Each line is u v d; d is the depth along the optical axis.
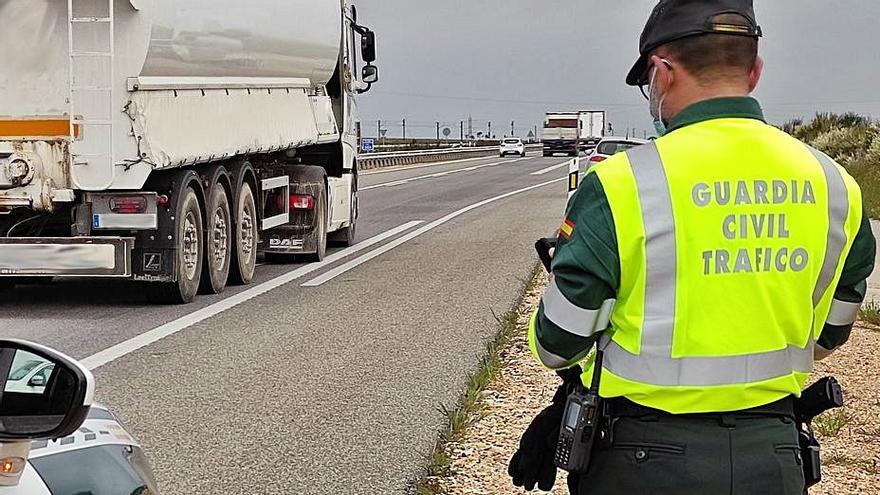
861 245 2.78
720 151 2.63
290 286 12.64
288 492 5.49
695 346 2.59
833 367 7.99
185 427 6.61
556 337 2.66
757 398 2.63
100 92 10.00
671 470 2.61
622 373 2.64
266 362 8.42
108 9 9.89
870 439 6.21
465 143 109.81
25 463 2.51
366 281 13.03
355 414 6.92
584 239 2.60
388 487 5.56
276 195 14.47
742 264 2.59
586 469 2.72
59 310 10.80
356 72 17.59
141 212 10.45
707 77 2.69
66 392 2.48
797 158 2.69
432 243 17.56
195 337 9.40
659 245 2.57
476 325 10.02
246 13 11.97
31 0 9.98
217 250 11.94
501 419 6.61
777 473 2.62
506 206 26.69
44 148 10.11
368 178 42.16
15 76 10.06
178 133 10.62
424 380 7.84
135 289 12.33
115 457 2.92
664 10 2.72
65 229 11.45
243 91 12.33
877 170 26.78
